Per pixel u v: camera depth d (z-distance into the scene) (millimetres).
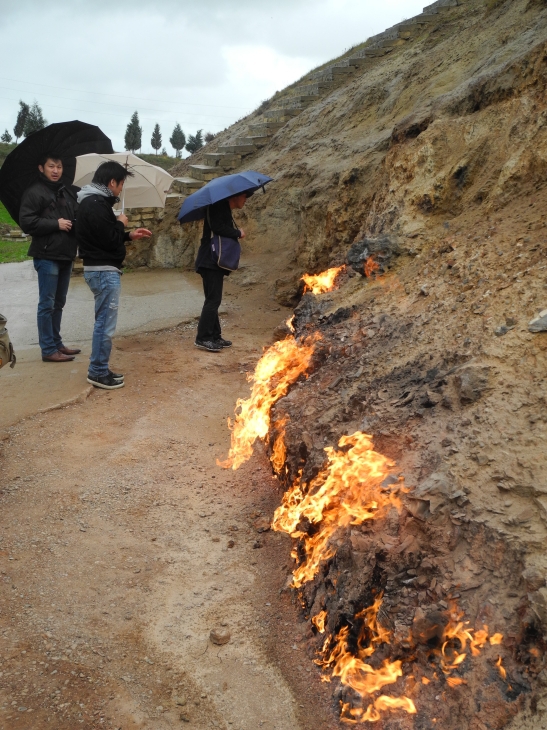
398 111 9664
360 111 10859
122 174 6105
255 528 4250
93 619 3342
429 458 3131
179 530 4223
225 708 2854
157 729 2729
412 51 11297
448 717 2436
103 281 6109
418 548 2844
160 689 2945
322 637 3158
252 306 9633
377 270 5832
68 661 3033
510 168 5340
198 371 7070
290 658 3135
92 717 2752
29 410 5719
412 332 4375
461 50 9344
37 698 2814
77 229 6059
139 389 6465
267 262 10656
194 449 5363
